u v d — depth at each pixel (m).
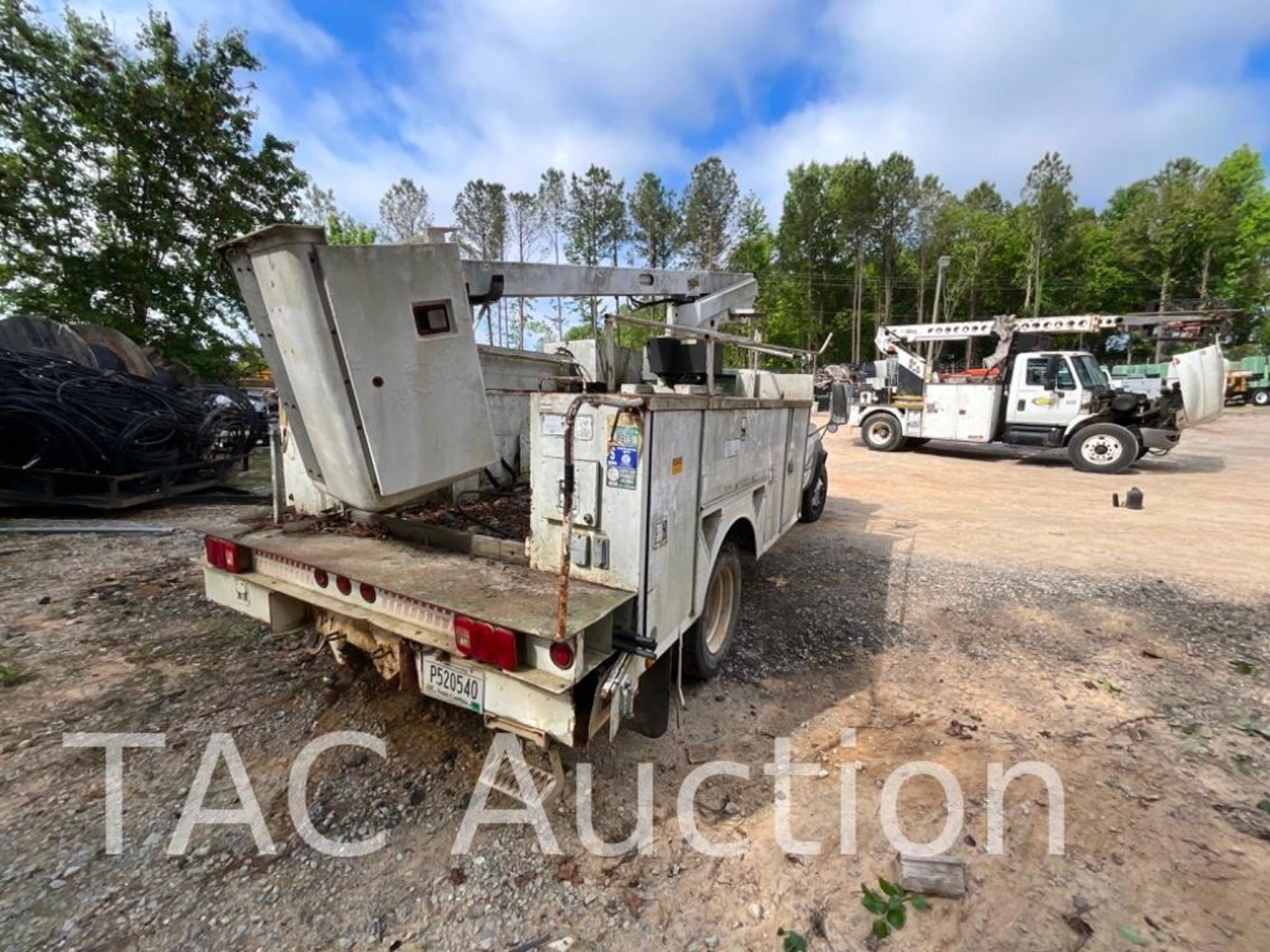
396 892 1.83
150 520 6.26
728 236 40.97
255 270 2.17
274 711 2.75
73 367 7.03
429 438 2.38
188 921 1.69
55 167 11.50
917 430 12.93
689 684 3.13
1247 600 4.43
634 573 2.09
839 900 1.83
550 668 1.84
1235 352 35.84
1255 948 1.67
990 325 12.19
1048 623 4.02
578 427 2.14
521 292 3.39
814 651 3.57
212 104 12.58
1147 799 2.31
